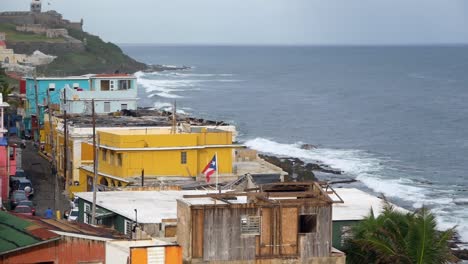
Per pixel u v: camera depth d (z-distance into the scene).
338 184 121.94
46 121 114.31
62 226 46.81
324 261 46.97
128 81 127.19
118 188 75.31
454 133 186.62
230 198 47.72
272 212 46.22
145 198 62.78
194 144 83.94
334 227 54.09
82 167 89.69
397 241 49.34
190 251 45.22
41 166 105.56
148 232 52.25
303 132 186.62
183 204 45.91
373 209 57.28
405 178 130.88
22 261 41.62
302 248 46.59
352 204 59.75
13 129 127.44
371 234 49.91
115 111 122.00
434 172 138.00
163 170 83.06
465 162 148.75
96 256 42.84
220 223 45.56
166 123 101.12
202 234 45.31
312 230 47.16
